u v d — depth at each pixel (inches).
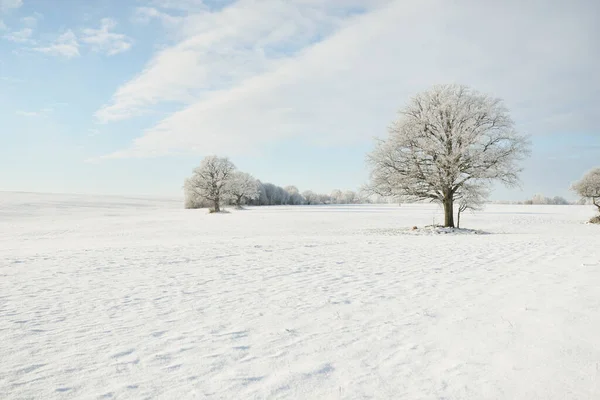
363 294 270.1
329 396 123.8
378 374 139.8
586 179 1732.3
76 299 269.7
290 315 221.5
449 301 239.8
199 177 2731.3
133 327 202.4
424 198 1147.3
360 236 887.1
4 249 691.4
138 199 5457.7
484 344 164.1
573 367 137.5
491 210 2544.3
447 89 1103.6
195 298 268.8
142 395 125.4
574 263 352.8
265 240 746.2
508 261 393.7
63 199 4296.3
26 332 194.7
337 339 178.7
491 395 121.0
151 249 598.2
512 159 1027.9
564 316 192.1
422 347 164.9
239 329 196.7
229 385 132.6
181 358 157.9
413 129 1069.1
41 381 136.0
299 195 5979.3
